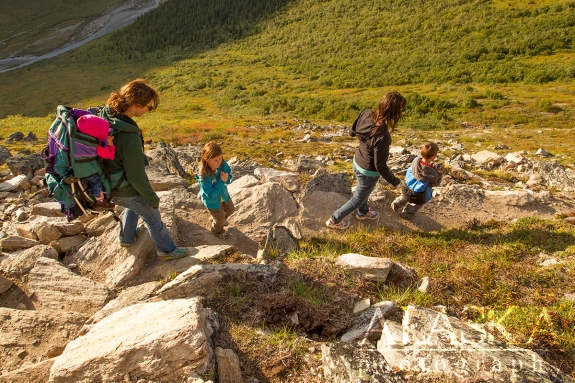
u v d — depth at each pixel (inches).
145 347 111.0
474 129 1255.5
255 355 122.8
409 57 2824.8
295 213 240.5
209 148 183.0
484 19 3208.7
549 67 2112.5
